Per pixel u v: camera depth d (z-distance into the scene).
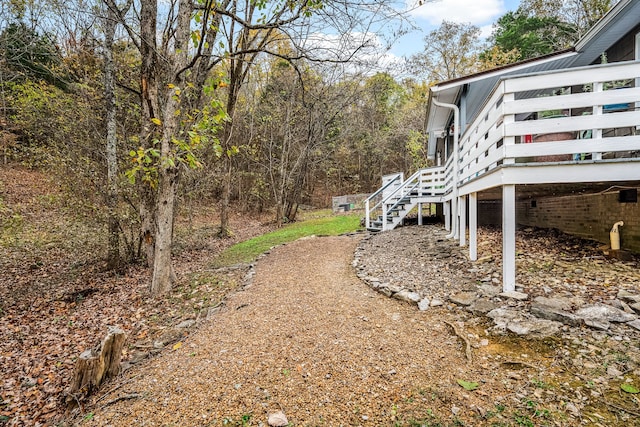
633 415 2.09
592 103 3.58
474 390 2.46
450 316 3.74
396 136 23.39
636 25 5.45
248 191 20.11
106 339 3.12
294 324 3.72
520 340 3.07
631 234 4.71
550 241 5.99
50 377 3.49
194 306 5.01
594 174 3.58
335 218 15.45
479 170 4.94
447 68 20.42
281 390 2.57
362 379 2.65
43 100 7.12
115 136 7.20
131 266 8.03
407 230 9.63
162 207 5.64
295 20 5.45
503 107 3.83
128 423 2.36
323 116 15.62
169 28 6.21
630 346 2.72
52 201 6.99
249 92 17.30
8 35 6.82
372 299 4.46
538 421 2.11
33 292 6.43
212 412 2.38
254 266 6.97
